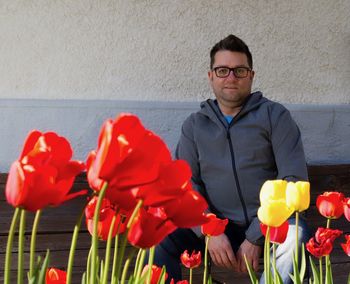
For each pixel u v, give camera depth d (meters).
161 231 1.06
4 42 3.59
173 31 3.92
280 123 3.12
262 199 1.58
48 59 3.67
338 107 4.27
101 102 3.73
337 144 4.27
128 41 3.82
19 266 1.01
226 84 3.18
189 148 3.24
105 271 1.08
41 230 3.34
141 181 0.91
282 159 3.08
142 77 3.86
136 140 0.90
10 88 3.60
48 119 3.62
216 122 3.15
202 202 1.03
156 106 3.83
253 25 4.11
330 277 1.92
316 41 4.28
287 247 2.71
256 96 3.21
